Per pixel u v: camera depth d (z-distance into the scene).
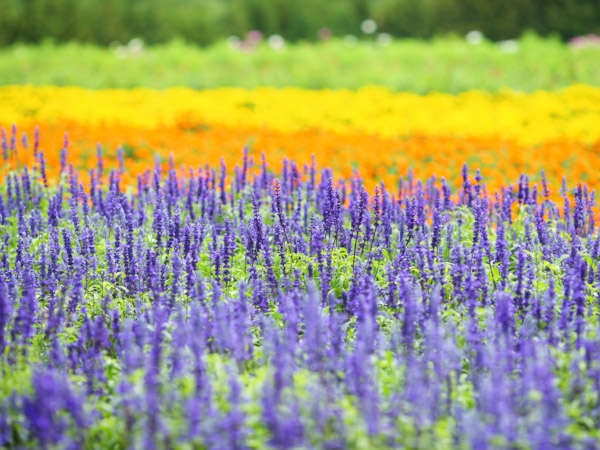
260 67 27.20
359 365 4.85
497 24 38.38
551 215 9.27
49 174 12.04
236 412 4.34
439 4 40.59
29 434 4.98
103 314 6.91
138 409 4.75
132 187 11.45
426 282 7.51
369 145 14.55
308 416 4.66
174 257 7.69
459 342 6.23
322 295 7.15
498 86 22.19
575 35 36.81
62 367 5.70
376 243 8.39
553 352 5.62
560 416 4.48
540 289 7.25
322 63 26.98
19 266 7.71
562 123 16.95
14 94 19.72
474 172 12.91
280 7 44.69
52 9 39.25
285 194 9.91
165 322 6.20
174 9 44.59
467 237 9.03
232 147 14.38
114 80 24.61
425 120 17.50
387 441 4.65
